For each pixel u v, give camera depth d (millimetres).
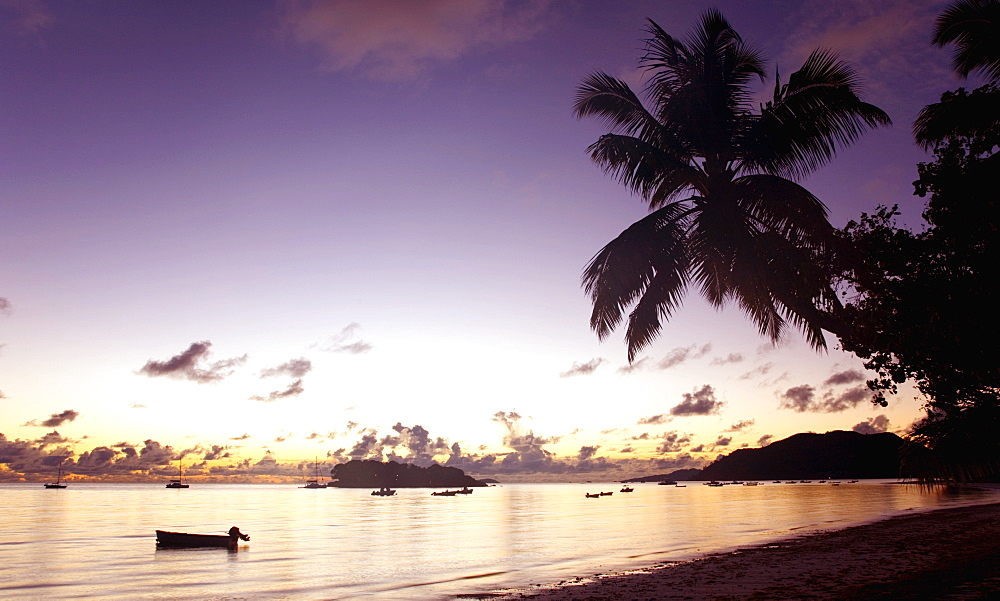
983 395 10516
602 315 15977
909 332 10031
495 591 16250
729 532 35219
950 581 13258
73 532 46062
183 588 19562
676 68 18000
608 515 62375
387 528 48125
